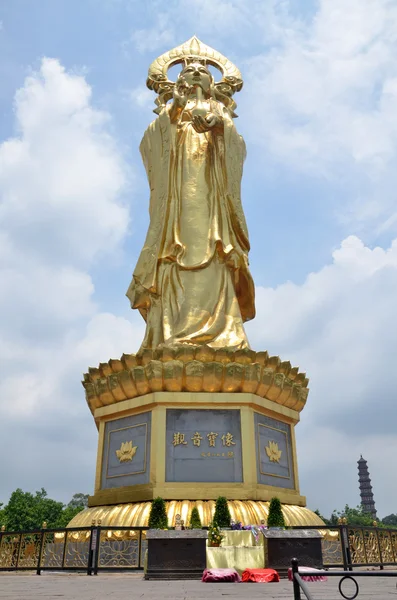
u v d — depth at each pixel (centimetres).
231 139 2647
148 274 2442
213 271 2444
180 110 2762
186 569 1178
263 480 1958
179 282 2417
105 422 2150
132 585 1022
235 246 2517
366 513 10119
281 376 2120
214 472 1898
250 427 1966
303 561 1207
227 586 985
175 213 2572
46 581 1165
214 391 2006
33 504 6144
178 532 1204
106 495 1986
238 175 2634
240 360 2069
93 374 2211
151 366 1992
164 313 2370
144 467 1928
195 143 2725
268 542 1218
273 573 1134
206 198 2605
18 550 1628
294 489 2119
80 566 1552
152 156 2728
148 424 1986
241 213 2580
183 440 1934
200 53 3111
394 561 1702
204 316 2311
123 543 1595
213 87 2895
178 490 1834
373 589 936
